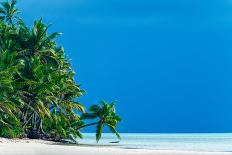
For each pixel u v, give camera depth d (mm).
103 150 44906
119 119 80188
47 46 76688
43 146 48062
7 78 59844
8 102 61094
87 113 80188
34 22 74375
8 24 83688
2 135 64375
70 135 80938
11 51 73125
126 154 40406
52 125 78312
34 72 68812
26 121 72312
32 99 69062
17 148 43312
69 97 78312
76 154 38812
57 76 72688
